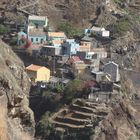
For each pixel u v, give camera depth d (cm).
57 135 17500
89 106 19625
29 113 5569
